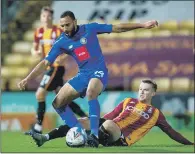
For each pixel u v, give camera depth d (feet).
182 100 133.08
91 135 72.69
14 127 137.49
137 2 176.96
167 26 167.73
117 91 140.15
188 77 147.13
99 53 75.61
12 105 138.00
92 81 73.92
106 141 75.31
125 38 155.53
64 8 176.65
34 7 173.88
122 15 175.52
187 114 132.67
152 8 175.01
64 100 75.51
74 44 75.05
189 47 149.28
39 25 170.91
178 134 79.92
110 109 135.13
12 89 152.87
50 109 135.23
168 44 150.61
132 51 151.02
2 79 154.20
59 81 112.06
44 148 76.43
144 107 77.51
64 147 77.15
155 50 150.30
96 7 177.99
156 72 148.05
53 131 75.51
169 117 133.28
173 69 148.05
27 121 137.18
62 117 75.92
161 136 112.88
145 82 78.02
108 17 175.83
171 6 173.99
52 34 115.03
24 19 171.53
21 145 84.23
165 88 146.20
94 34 75.41
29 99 137.59
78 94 75.77
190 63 148.05
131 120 76.69
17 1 173.06
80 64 75.51
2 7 165.48
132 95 134.72
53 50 76.23
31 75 76.69
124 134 76.07
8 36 166.81
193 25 167.22
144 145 83.51
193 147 79.05
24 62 162.30
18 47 166.50
